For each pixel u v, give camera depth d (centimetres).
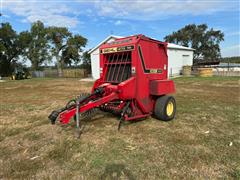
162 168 289
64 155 333
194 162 304
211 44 4691
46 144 380
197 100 785
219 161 306
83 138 403
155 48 509
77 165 301
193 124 483
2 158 329
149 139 393
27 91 1227
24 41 3869
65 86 1480
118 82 492
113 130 445
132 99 461
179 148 351
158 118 516
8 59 3869
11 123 520
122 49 474
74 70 3167
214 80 1602
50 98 923
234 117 539
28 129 469
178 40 4972
